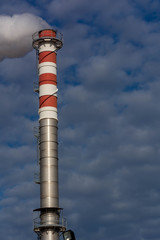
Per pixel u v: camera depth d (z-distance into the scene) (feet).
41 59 267.18
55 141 254.88
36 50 272.51
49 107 258.57
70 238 219.61
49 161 249.75
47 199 243.40
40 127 257.34
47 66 264.93
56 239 240.32
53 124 256.93
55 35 272.31
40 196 246.47
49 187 245.45
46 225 238.68
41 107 259.80
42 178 247.91
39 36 272.31
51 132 255.09
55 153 252.83
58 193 248.32
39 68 266.77
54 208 242.78
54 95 261.85
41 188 246.88
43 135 254.68
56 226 239.91
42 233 240.94
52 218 241.76
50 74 263.70
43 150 252.21
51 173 248.11
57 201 245.86
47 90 261.03
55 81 264.93
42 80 263.49
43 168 249.34
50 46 268.82
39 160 253.44
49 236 239.09
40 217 244.42
